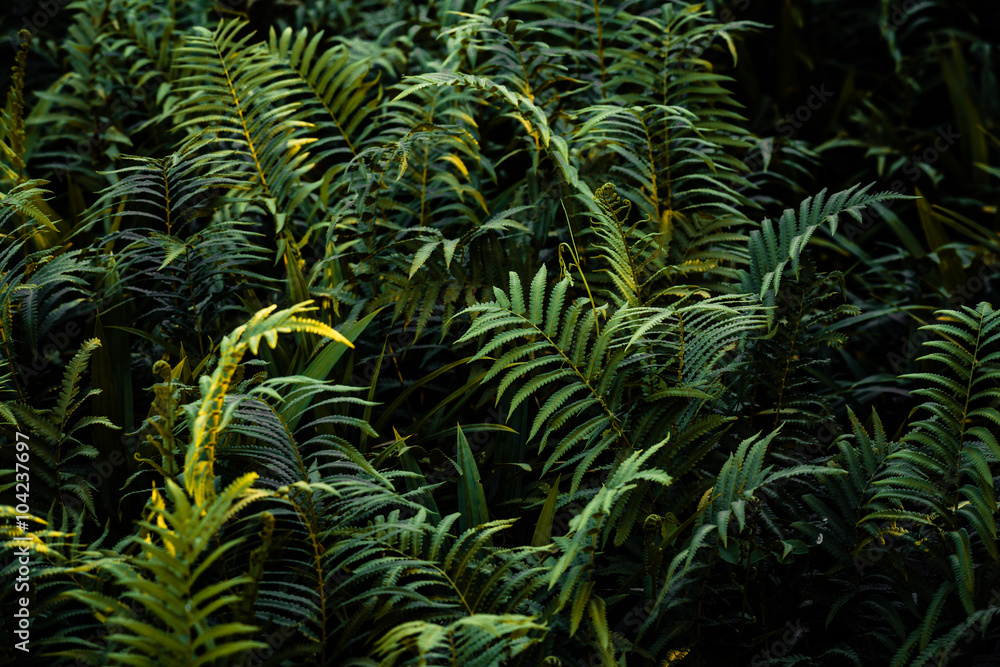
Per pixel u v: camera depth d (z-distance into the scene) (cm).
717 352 209
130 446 218
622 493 177
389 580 168
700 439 205
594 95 322
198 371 221
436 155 294
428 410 262
